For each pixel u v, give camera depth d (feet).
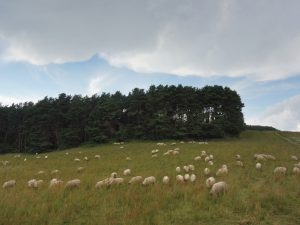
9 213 46.14
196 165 88.22
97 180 70.69
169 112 298.97
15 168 110.11
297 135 313.32
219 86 317.42
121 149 163.73
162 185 61.46
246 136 306.35
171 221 42.75
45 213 46.14
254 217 42.75
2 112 346.95
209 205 48.11
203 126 284.00
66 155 154.92
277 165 83.56
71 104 319.68
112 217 44.80
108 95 340.18
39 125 299.38
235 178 65.16
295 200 49.73
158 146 159.94
